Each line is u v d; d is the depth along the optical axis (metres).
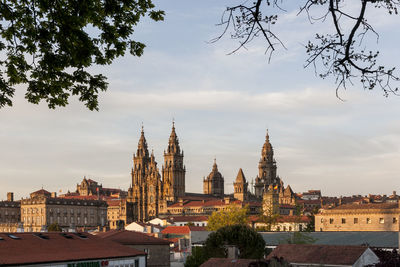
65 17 19.66
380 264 51.50
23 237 70.75
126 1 20.12
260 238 94.81
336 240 107.31
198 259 94.81
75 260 65.25
